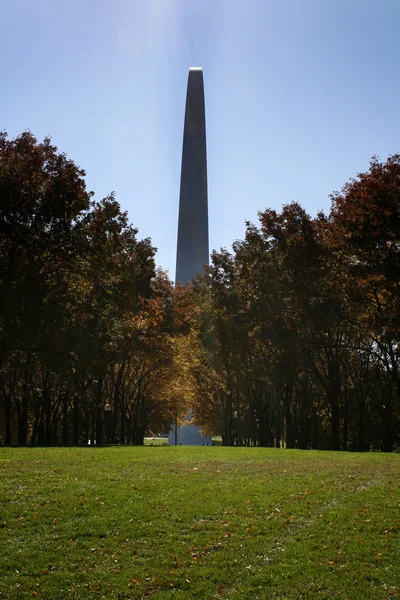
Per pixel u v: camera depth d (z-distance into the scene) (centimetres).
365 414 5141
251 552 945
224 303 4322
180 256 6156
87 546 973
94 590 802
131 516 1143
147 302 4366
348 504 1252
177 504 1240
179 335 4684
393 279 2753
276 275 3900
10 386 4019
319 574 846
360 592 784
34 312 2822
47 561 905
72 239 3034
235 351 4188
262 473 1741
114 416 4350
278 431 4747
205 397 5238
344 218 2983
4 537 1007
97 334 3338
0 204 2773
